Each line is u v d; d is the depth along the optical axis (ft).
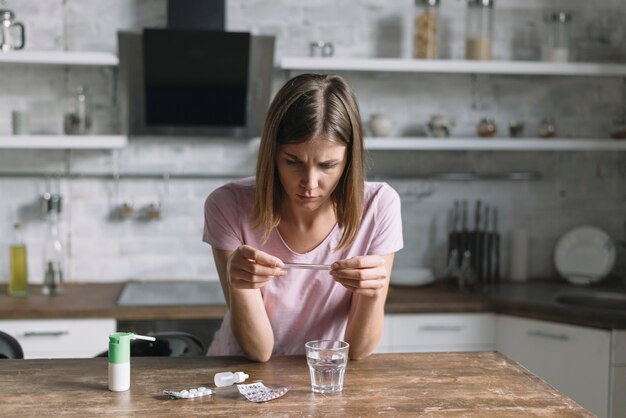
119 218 12.53
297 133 5.61
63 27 12.21
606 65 12.10
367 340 6.43
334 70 12.75
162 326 10.72
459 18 12.90
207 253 12.76
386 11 12.74
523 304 10.87
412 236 13.12
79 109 11.68
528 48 13.10
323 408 5.29
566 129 13.21
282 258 6.56
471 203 13.21
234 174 12.69
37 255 12.37
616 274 13.25
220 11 11.54
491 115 13.15
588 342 10.27
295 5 12.59
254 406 5.32
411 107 12.98
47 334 10.47
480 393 5.66
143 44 11.22
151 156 12.56
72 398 5.44
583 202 13.33
